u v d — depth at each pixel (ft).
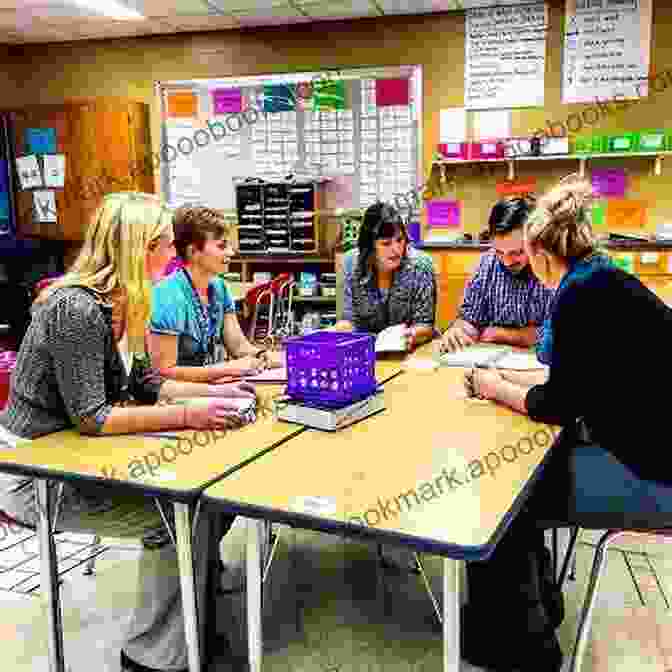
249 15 17.26
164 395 6.80
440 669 6.59
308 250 17.67
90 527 6.07
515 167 17.06
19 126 19.74
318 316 17.95
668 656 6.72
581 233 5.76
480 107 17.13
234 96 19.03
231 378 7.67
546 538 8.68
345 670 6.59
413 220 18.06
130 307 6.12
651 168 16.16
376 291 9.70
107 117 18.95
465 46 17.01
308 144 18.71
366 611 7.59
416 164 17.92
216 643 6.94
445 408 6.55
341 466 5.12
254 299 13.85
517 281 9.20
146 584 6.31
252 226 17.90
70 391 5.81
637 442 5.55
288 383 6.23
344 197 18.66
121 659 6.63
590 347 5.54
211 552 6.52
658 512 5.64
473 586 6.51
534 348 8.95
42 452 5.51
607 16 15.96
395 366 8.25
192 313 8.03
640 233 16.37
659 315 5.58
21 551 9.15
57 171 19.60
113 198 6.18
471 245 15.80
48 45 20.24
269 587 8.07
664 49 15.78
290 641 7.05
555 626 7.15
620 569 8.34
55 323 5.75
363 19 17.58
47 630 5.94
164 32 19.06
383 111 17.93
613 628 7.18
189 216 7.86
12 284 17.94
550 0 16.21
